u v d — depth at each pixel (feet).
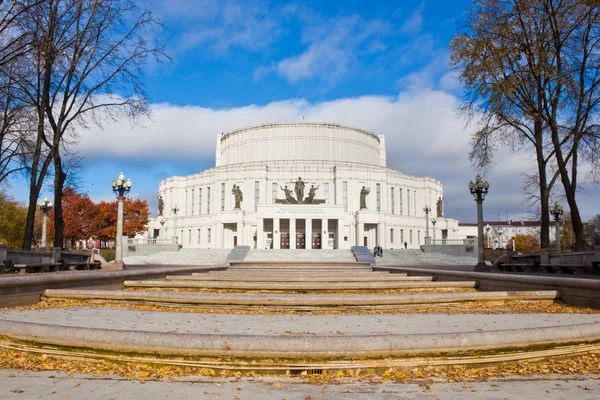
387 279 70.23
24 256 74.08
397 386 19.99
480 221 98.02
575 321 34.91
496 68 82.28
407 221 276.62
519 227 496.23
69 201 263.29
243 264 126.62
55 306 45.47
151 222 309.42
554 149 84.28
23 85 85.92
